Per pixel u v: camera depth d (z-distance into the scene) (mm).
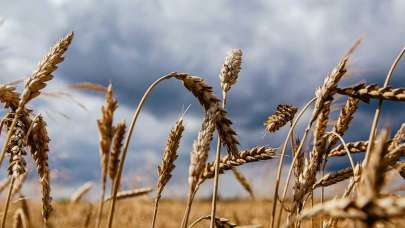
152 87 476
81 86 420
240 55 583
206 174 594
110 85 423
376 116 445
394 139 454
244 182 907
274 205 490
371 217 281
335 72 478
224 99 566
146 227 1287
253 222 859
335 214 291
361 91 457
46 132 537
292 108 632
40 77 484
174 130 568
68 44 509
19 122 526
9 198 520
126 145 440
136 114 459
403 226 285
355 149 545
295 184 491
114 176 435
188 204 468
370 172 334
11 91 504
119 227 1189
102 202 421
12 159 521
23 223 592
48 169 545
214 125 472
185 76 487
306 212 309
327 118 521
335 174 534
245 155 587
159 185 570
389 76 457
